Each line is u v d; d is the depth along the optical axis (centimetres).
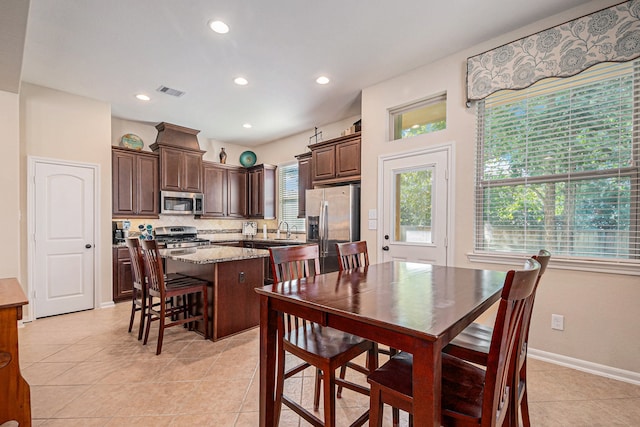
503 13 231
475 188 278
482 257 271
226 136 571
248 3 217
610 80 218
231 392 199
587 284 224
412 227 324
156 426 166
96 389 202
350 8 224
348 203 383
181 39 260
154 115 449
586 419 173
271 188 592
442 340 94
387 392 114
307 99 393
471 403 105
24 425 149
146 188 457
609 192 219
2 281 189
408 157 325
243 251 333
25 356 249
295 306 133
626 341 210
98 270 388
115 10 222
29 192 339
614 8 208
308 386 210
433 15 233
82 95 375
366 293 139
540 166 247
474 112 278
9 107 304
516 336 114
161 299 256
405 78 325
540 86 246
